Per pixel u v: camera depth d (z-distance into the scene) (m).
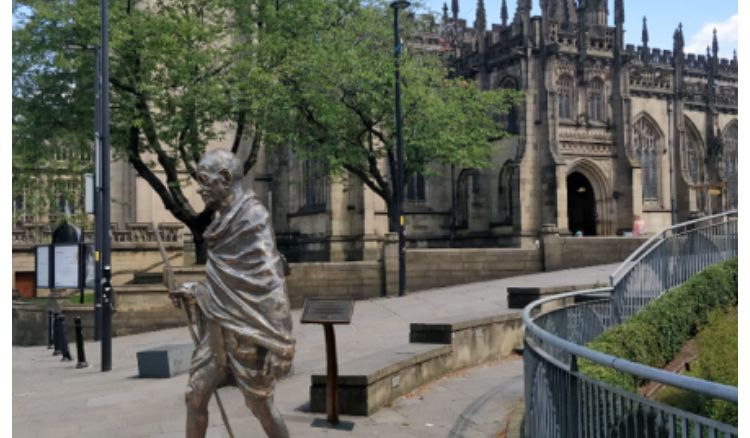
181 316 22.33
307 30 28.36
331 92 28.42
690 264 17.56
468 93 33.62
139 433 9.11
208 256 5.52
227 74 25.73
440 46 57.06
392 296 24.94
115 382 13.33
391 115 29.14
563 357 8.16
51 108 24.42
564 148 52.47
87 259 22.75
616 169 54.66
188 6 26.86
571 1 64.00
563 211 48.72
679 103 61.69
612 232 54.16
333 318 8.66
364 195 43.25
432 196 53.41
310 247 46.34
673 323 14.53
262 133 28.06
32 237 37.44
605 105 54.72
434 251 26.38
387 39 30.39
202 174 5.43
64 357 17.59
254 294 5.34
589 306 13.22
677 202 61.38
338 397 9.27
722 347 11.45
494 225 51.84
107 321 15.23
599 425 5.45
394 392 10.42
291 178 48.75
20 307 23.38
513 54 50.62
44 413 10.61
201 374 5.50
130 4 24.42
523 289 17.23
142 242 31.89
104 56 16.59
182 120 24.09
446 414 9.59
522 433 8.30
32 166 25.88
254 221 5.40
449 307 20.86
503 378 12.19
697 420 4.02
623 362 4.59
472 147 31.36
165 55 23.56
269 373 5.36
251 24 28.19
